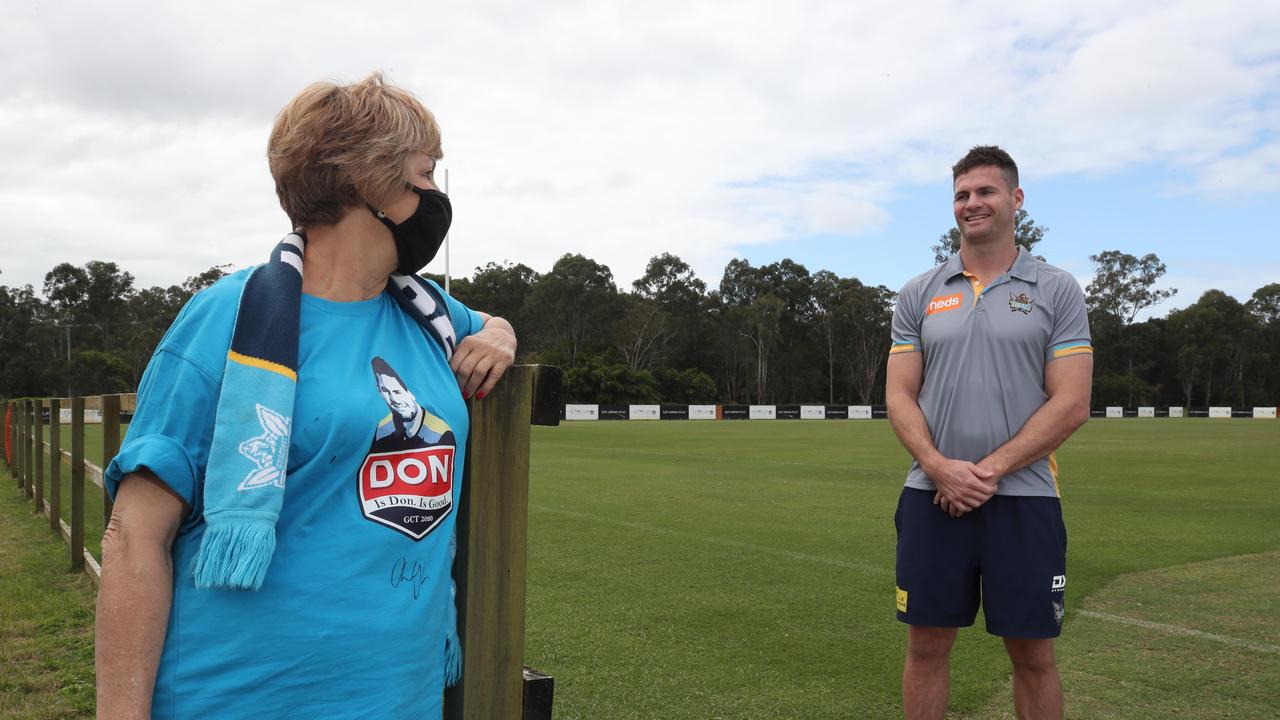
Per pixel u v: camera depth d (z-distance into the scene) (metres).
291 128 1.20
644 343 65.38
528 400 1.54
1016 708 2.61
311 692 1.11
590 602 4.85
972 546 2.54
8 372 61.22
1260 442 23.02
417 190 1.24
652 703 3.28
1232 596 5.11
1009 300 2.61
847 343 73.00
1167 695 3.39
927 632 2.61
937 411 2.65
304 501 1.13
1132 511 8.97
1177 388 77.38
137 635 1.04
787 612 4.63
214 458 1.06
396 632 1.17
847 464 15.01
